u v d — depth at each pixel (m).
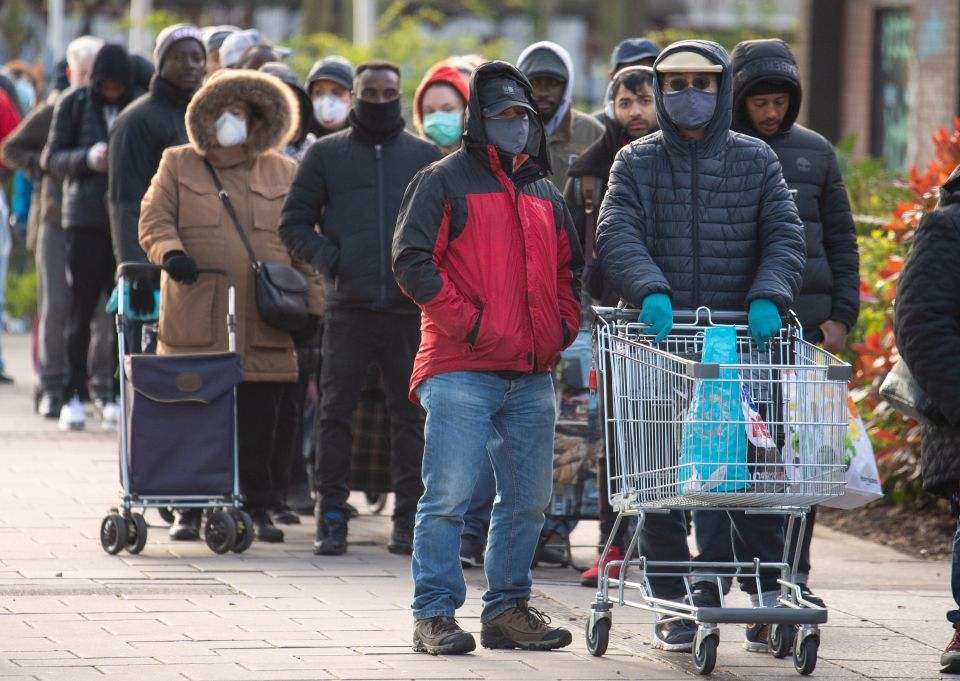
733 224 20.20
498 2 109.88
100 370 42.47
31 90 58.19
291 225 26.69
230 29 37.00
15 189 52.19
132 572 24.28
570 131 28.20
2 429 39.62
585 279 22.67
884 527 31.25
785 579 20.05
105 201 38.56
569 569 26.33
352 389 26.62
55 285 42.22
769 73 22.14
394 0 101.81
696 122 19.97
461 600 20.16
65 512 29.25
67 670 18.11
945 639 21.67
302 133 31.52
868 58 63.62
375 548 27.36
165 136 30.44
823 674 19.50
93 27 114.31
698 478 18.02
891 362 31.44
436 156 27.23
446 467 19.83
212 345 27.34
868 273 33.91
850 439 21.06
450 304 19.42
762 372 18.62
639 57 28.50
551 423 20.42
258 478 27.95
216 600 22.41
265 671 18.34
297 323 27.53
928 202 31.95
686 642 20.14
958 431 20.00
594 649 19.94
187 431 26.19
